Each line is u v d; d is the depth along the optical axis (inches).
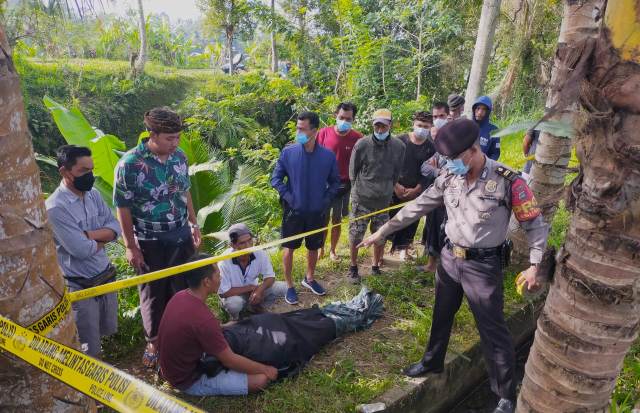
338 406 112.5
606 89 56.7
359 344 137.5
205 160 243.0
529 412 79.7
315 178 152.9
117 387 54.6
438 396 128.7
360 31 483.8
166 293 127.0
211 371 116.1
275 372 119.0
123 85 546.6
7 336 52.1
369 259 198.2
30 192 53.6
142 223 118.3
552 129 63.0
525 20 333.1
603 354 69.2
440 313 116.1
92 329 114.0
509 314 150.9
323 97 545.0
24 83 446.6
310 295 169.8
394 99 450.6
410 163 176.1
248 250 97.8
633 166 58.4
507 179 100.0
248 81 558.9
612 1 54.3
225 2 624.1
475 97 256.8
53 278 58.2
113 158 209.0
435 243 172.7
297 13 602.2
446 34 454.0
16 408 57.2
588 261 66.4
